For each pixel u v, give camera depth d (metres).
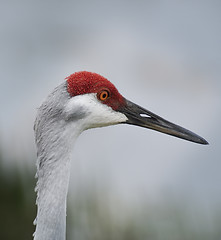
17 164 9.34
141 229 9.64
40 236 6.18
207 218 10.44
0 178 9.16
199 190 13.98
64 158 6.32
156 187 13.35
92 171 10.29
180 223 10.02
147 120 7.02
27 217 9.11
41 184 6.28
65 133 6.33
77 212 9.43
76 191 9.70
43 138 6.27
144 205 10.52
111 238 9.41
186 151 15.30
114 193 10.43
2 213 9.02
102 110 6.61
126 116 6.90
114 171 13.45
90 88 6.47
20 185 9.19
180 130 7.12
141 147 14.80
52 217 6.21
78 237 9.26
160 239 9.69
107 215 9.64
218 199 13.31
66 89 6.37
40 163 6.30
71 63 17.88
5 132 12.71
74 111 6.33
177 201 10.89
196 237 9.88
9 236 8.96
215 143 15.54
